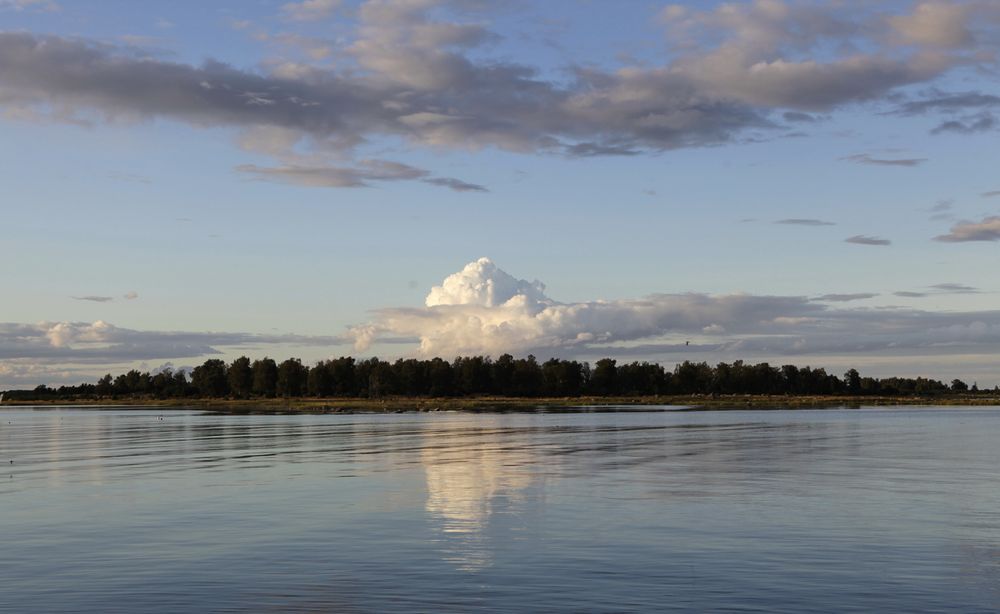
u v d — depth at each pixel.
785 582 28.31
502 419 167.50
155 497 49.16
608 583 28.27
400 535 36.59
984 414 197.88
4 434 126.62
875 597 26.56
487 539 35.56
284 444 94.75
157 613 25.36
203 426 149.25
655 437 103.25
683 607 25.61
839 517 40.50
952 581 28.39
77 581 29.03
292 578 29.19
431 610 25.45
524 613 25.06
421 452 80.31
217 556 32.69
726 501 45.81
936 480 55.19
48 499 48.78
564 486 52.62
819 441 95.06
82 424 167.62
